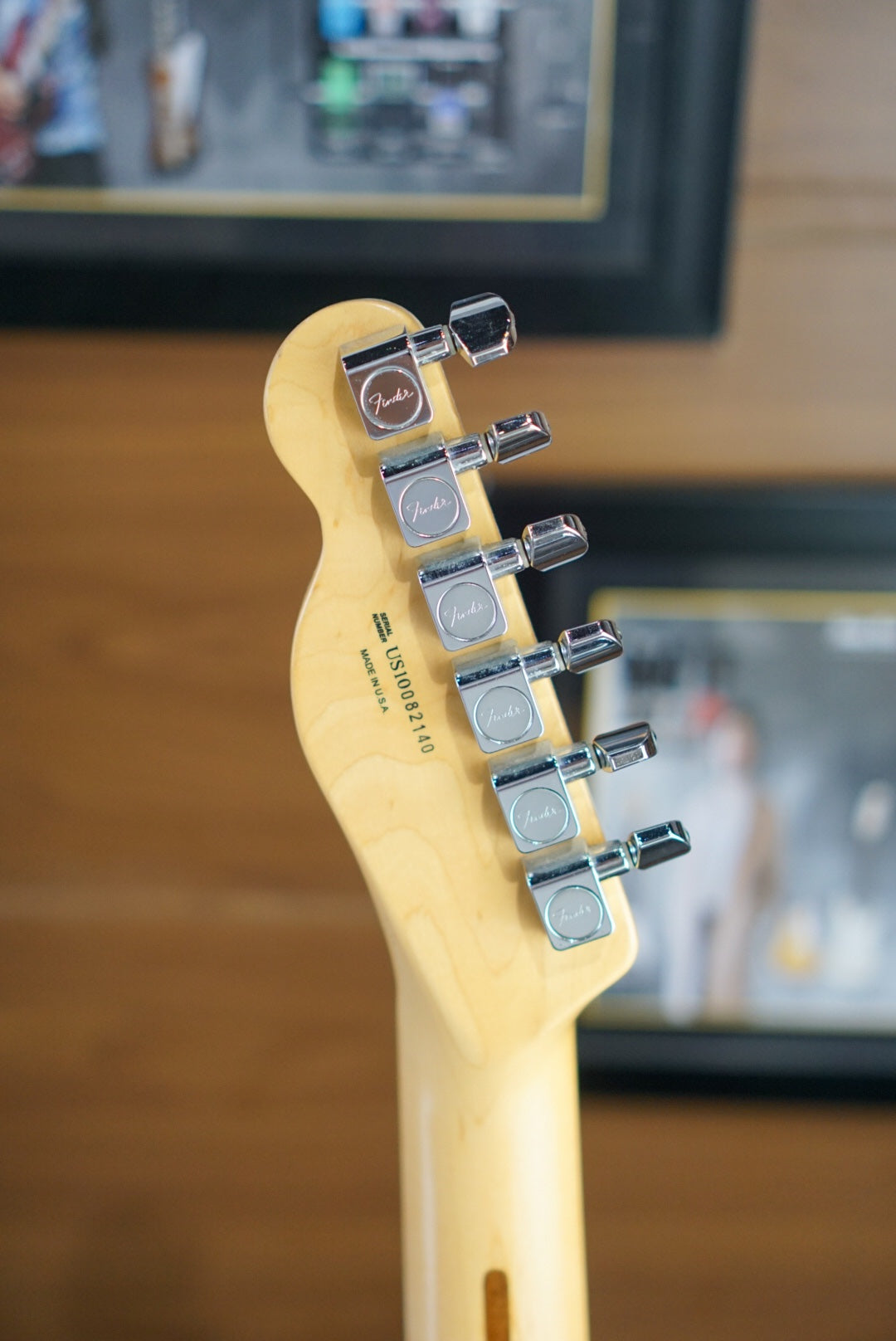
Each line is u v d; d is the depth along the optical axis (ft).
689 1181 3.06
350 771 1.76
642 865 1.74
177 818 2.82
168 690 2.74
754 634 2.69
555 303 2.45
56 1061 2.97
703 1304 3.12
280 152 2.39
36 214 2.42
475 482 1.73
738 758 2.77
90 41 2.35
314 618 1.74
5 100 2.37
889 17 2.39
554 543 1.69
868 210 2.46
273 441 1.71
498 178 2.40
